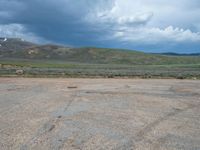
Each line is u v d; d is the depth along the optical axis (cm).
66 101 1240
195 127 766
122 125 780
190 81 2642
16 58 16525
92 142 609
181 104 1191
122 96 1427
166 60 16638
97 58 17000
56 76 3312
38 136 651
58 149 555
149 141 624
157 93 1585
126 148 571
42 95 1453
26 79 2775
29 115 909
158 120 857
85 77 3231
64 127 746
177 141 625
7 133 676
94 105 1133
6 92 1588
